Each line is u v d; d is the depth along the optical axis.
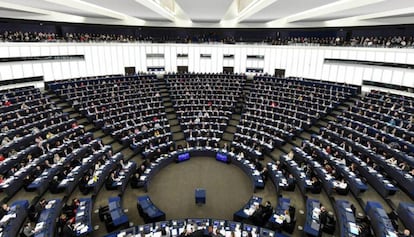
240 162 19.38
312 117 23.00
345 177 15.38
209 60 36.09
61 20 29.91
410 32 26.78
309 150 18.55
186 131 23.28
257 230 11.78
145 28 37.19
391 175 14.95
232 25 37.22
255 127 23.23
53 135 19.22
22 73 25.19
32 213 12.34
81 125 21.55
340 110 24.45
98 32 35.69
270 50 34.00
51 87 25.62
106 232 12.56
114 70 32.91
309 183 15.16
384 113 21.80
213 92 29.75
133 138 20.61
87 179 15.16
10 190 13.34
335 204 13.66
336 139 19.69
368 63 26.81
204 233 11.69
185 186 17.28
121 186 15.55
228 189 17.05
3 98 22.53
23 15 26.70
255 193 16.22
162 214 13.33
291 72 33.56
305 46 31.67
